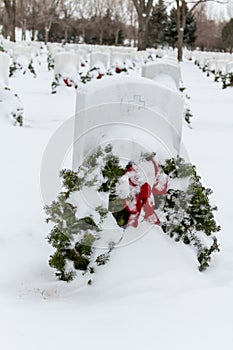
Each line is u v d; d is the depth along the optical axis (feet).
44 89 54.75
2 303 10.69
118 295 10.78
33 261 13.33
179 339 8.96
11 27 120.16
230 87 67.56
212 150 28.22
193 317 9.71
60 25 200.23
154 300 10.41
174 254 12.01
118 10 215.31
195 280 11.34
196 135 32.78
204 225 12.61
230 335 9.08
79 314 10.06
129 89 13.15
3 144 25.67
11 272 12.57
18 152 24.31
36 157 23.65
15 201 17.81
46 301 10.87
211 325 9.41
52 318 9.93
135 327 9.41
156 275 11.33
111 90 13.07
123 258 11.68
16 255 13.64
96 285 11.30
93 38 205.57
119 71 58.59
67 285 11.73
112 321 9.68
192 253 12.42
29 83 60.18
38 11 177.27
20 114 31.48
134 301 10.38
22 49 69.77
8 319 9.89
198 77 90.89
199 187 13.14
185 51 174.29
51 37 204.03
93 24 201.46
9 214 16.60
